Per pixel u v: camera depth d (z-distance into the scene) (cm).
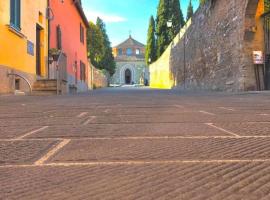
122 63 10025
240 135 404
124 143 363
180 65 3341
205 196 196
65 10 2408
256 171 247
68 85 2191
